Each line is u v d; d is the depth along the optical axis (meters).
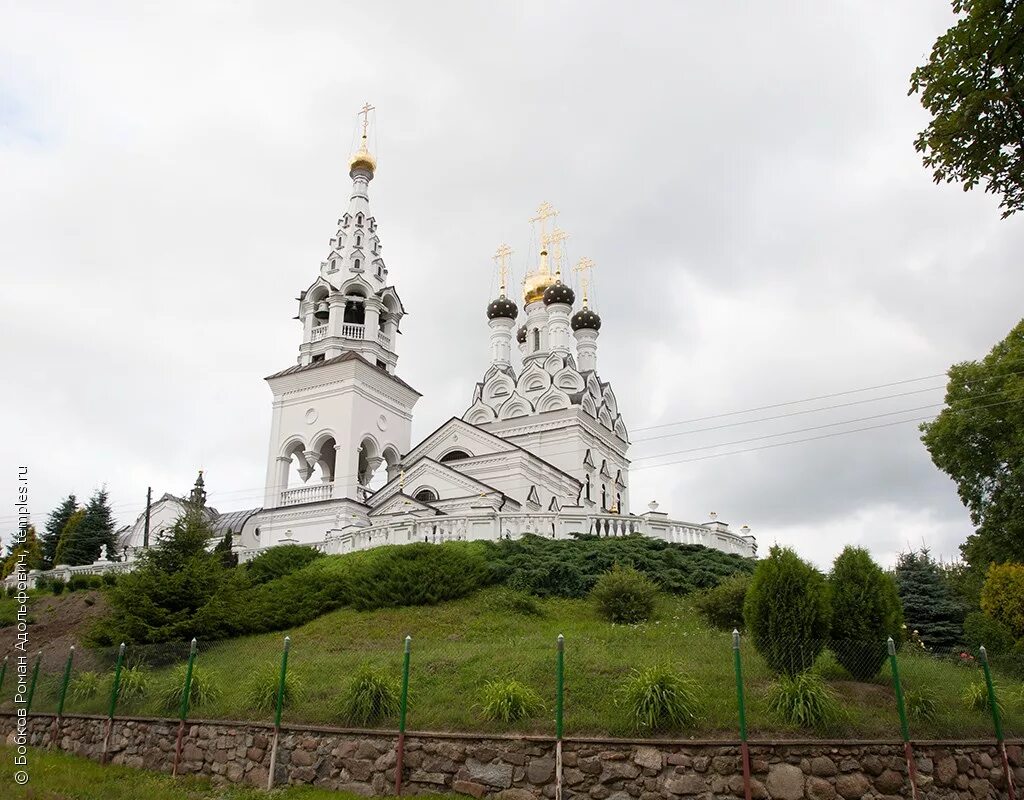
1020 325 33.44
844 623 15.93
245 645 21.84
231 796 14.06
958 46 13.20
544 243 66.00
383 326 53.19
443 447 49.88
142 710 17.73
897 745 13.05
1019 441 31.56
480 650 18.09
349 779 14.07
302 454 49.56
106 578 33.38
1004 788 13.63
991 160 13.72
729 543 31.36
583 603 23.48
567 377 56.91
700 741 12.66
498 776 13.09
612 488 58.41
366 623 22.50
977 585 33.38
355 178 55.47
